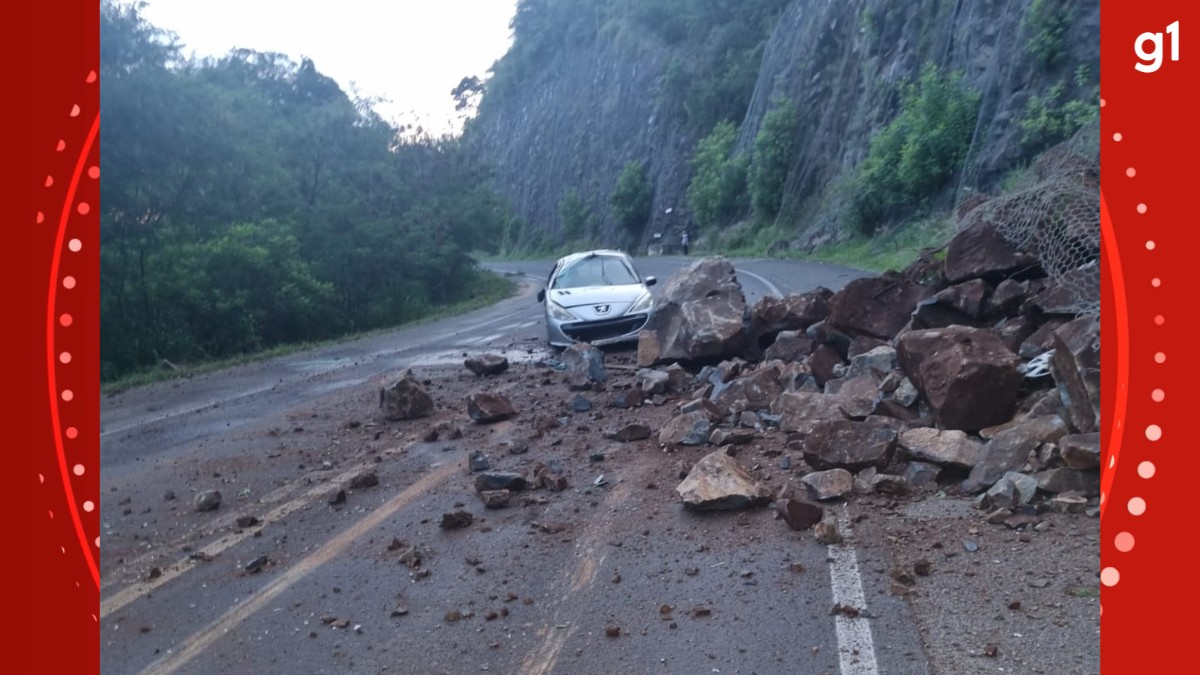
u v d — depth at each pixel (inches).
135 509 289.3
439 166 1771.7
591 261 600.7
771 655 162.7
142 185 859.4
